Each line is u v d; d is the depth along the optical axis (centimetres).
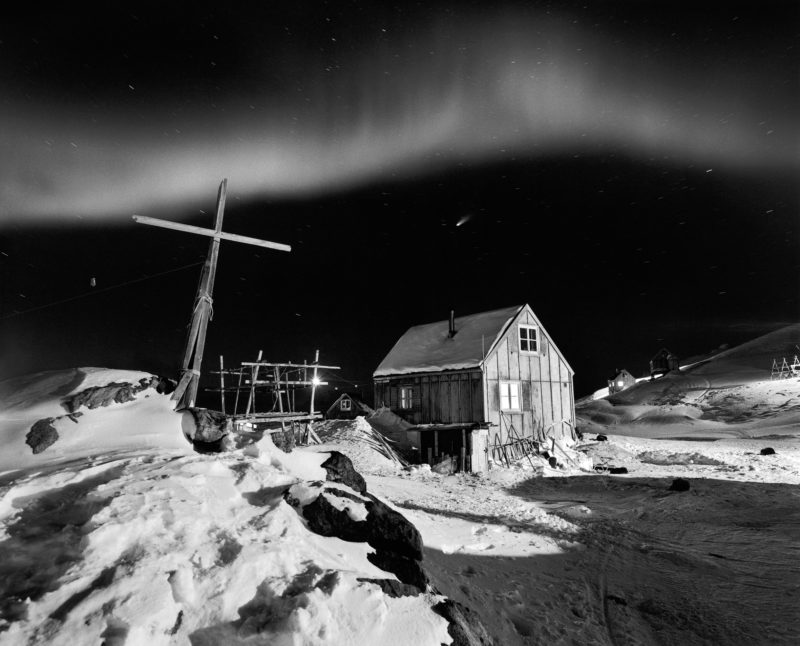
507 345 2423
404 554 530
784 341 7494
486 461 2186
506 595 636
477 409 2292
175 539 397
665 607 664
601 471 2067
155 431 636
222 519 448
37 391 679
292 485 540
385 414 2612
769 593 718
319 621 358
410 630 390
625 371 7981
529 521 1075
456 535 853
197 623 339
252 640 339
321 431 2330
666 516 1211
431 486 1559
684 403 5150
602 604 666
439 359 2492
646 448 2736
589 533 1008
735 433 3472
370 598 396
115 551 370
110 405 663
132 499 422
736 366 6869
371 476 1672
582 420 5069
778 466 1950
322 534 498
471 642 413
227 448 656
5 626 301
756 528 1091
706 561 858
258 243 860
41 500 431
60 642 294
